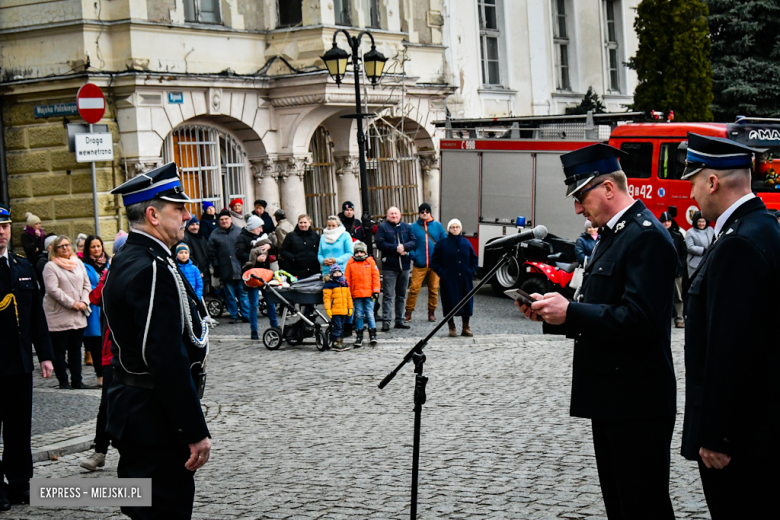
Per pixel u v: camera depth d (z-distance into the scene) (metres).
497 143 20.20
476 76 26.62
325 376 11.77
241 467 7.70
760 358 4.10
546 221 19.42
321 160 22.34
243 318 16.86
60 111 16.02
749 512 4.21
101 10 18.06
